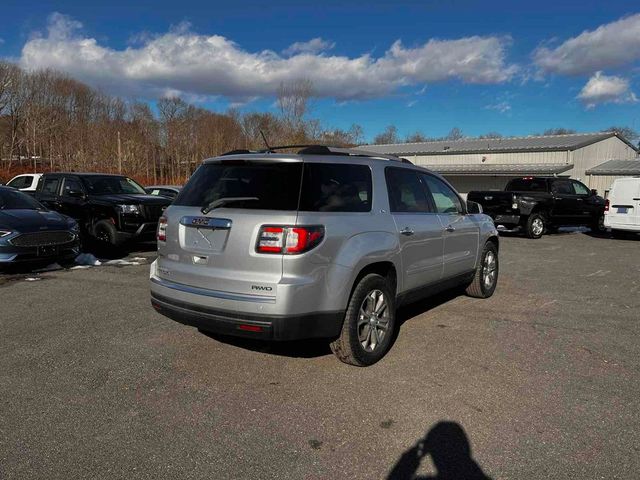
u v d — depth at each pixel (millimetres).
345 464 2879
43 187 12117
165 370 4188
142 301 6461
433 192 5602
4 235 7914
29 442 3064
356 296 4113
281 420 3367
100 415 3410
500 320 5766
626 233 15266
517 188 16375
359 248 4066
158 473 2768
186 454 2955
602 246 13250
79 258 9609
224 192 4031
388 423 3344
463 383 3980
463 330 5363
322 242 3779
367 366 4309
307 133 36031
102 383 3922
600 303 6625
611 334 5266
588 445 3078
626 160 30250
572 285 7832
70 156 43656
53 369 4191
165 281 4238
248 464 2861
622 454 2980
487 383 3984
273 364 4336
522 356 4594
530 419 3402
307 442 3104
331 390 3832
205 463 2867
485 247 6684
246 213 3783
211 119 49875
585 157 28625
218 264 3863
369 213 4340
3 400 3621
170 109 53062
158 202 10969
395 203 4770
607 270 9312
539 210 15273
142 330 5234
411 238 4801
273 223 3680
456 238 5766
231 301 3725
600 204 16672
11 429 3215
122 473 2762
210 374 4117
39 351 4609
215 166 4285
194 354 4551
